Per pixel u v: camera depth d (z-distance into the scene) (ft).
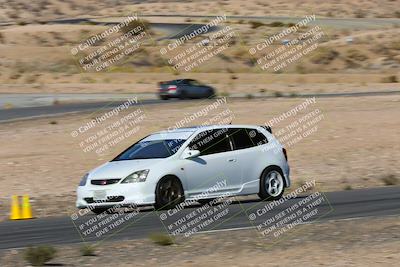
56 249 72.90
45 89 371.35
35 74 463.42
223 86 378.53
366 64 543.39
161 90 308.60
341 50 565.12
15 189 139.13
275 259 65.77
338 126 206.90
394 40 613.52
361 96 293.43
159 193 101.60
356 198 112.98
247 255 68.08
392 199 110.11
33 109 274.36
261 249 71.00
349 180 147.95
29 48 554.87
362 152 179.83
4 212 114.21
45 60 525.75
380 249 68.74
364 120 215.10
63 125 214.48
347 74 482.28
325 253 67.87
